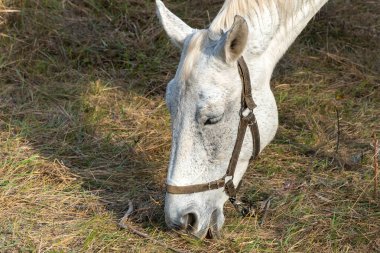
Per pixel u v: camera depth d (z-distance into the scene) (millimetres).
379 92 9914
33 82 9828
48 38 10586
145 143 8492
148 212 7094
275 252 6574
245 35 5625
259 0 6207
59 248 6531
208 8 11516
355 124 9047
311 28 11234
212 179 6164
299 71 10391
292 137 8797
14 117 8945
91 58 10406
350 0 11906
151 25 11039
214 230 6461
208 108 5785
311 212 7207
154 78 10102
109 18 11070
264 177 7867
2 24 10695
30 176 7594
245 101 6066
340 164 8102
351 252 6621
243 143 6250
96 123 8852
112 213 7105
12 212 7059
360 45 11125
